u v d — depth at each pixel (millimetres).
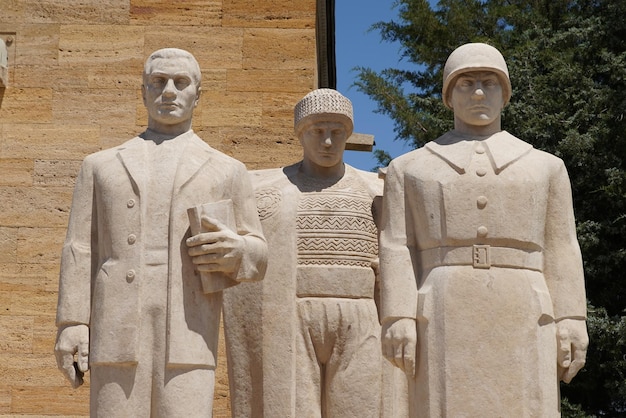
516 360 7695
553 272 8039
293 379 8648
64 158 11523
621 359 16688
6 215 11383
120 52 11703
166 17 11750
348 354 8734
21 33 11727
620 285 17406
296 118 9242
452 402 7652
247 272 7613
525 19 20297
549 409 7754
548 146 17844
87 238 7816
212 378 7566
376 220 9031
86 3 11789
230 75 11625
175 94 8023
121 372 7469
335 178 9195
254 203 8031
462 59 8148
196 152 7957
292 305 8734
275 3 11750
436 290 7793
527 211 7887
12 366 11102
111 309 7520
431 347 7746
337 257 8844
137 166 7789
